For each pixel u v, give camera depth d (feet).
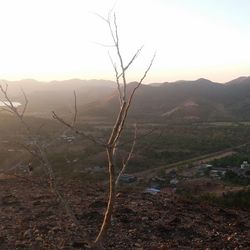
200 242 25.35
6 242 23.29
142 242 24.64
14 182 37.65
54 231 24.89
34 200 32.50
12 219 27.68
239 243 25.35
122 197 35.50
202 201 38.29
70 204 31.76
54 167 68.33
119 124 13.74
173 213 31.32
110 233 25.55
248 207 40.93
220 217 32.04
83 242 22.82
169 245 24.31
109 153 13.76
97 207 31.48
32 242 23.27
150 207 32.58
